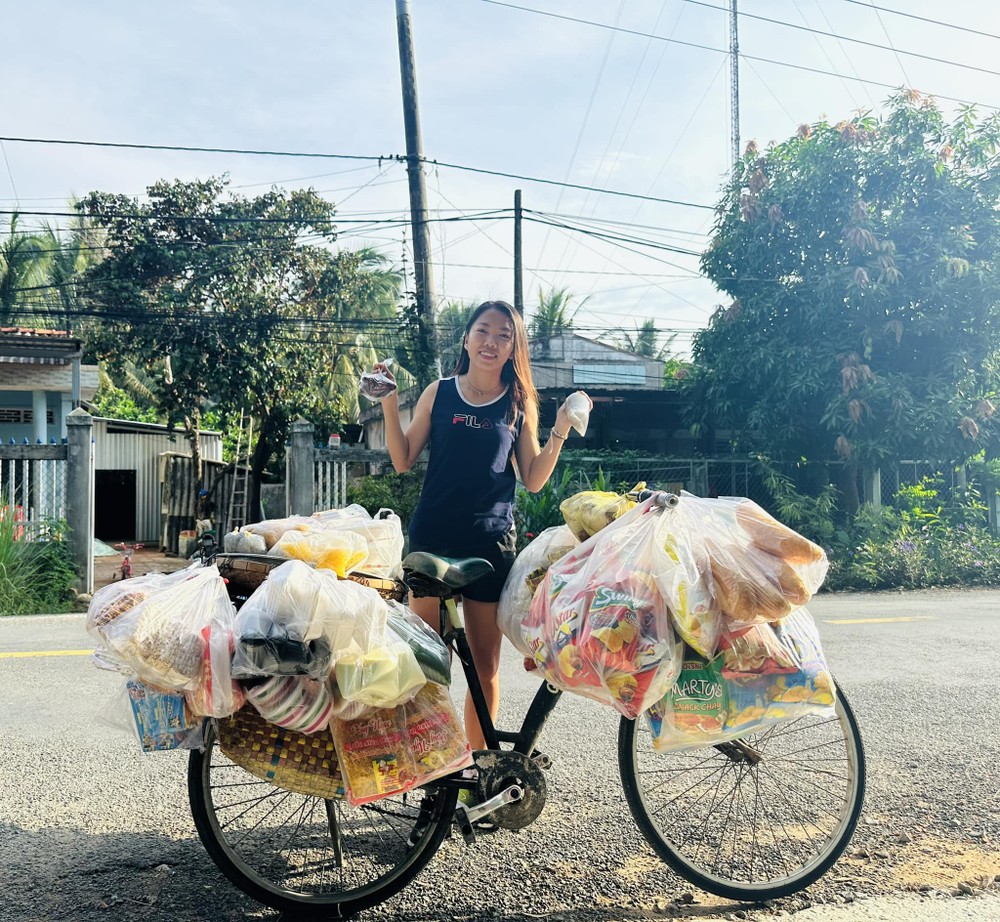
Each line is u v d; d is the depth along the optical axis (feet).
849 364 40.27
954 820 10.42
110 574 46.44
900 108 42.19
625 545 8.12
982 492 45.57
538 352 84.58
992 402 41.19
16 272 79.25
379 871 8.80
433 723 8.13
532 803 8.66
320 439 62.13
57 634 22.39
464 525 9.91
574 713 14.85
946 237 40.73
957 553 39.55
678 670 8.00
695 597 7.87
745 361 43.60
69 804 10.64
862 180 42.50
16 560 28.30
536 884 8.81
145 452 71.97
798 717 8.49
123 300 56.95
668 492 8.63
